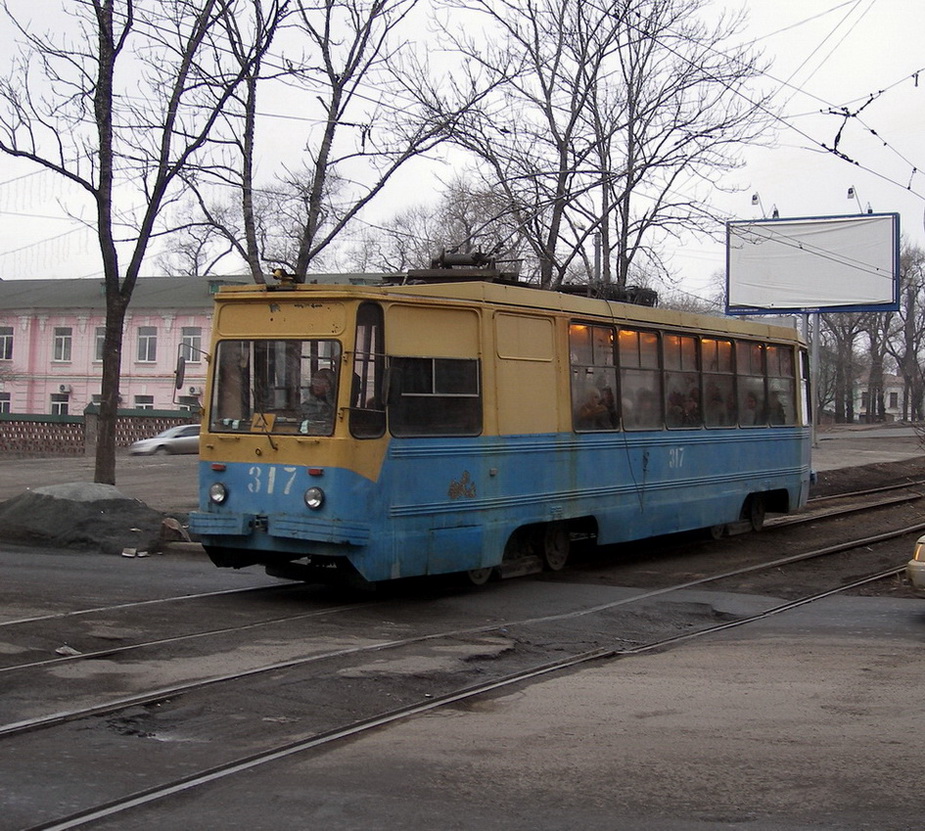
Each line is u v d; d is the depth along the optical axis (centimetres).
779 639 996
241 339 1116
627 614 1115
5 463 3291
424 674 819
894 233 3869
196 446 4075
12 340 5597
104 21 1566
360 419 1059
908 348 6969
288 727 672
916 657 909
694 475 1552
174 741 635
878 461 3450
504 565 1277
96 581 1200
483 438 1176
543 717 708
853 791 559
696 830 502
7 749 605
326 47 1633
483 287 1188
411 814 520
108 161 1611
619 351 1406
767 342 1764
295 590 1195
